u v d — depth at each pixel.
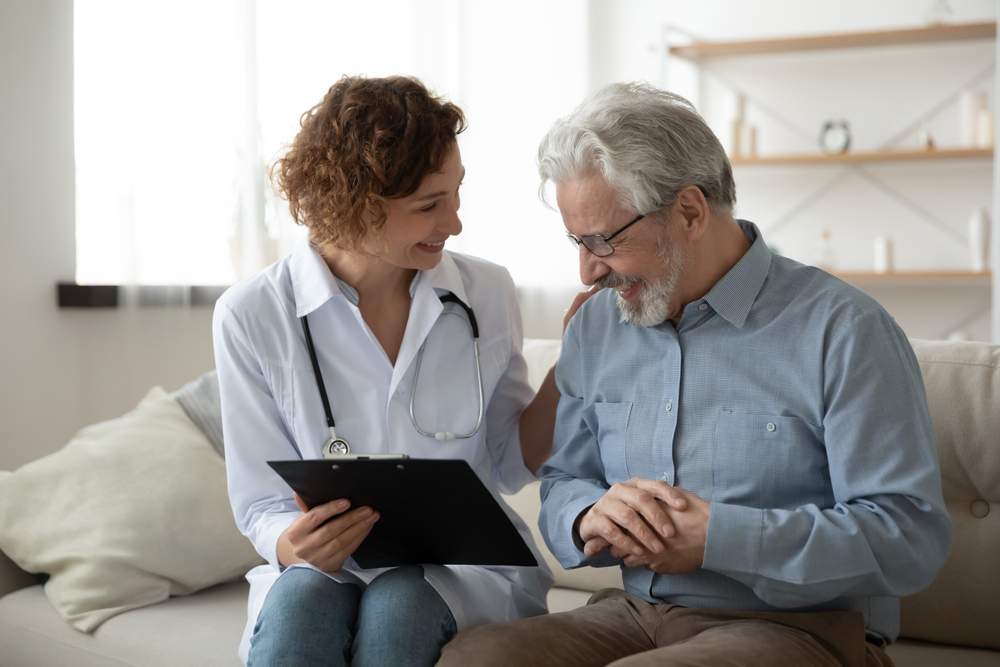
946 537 1.03
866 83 3.86
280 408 1.29
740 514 1.02
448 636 1.15
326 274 1.30
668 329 1.20
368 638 1.09
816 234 3.97
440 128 1.21
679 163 1.12
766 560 1.01
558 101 3.89
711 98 4.11
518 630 1.09
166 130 2.38
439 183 1.21
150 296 2.37
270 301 1.31
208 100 2.47
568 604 1.56
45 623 1.48
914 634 1.39
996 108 3.22
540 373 1.77
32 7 2.11
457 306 1.38
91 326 2.26
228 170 2.51
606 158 1.10
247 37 2.54
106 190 2.27
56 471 1.62
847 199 3.91
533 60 3.79
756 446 1.11
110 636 1.42
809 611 1.09
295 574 1.17
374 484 1.03
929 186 3.79
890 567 1.00
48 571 1.53
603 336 1.29
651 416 1.19
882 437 1.04
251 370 1.29
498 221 3.67
